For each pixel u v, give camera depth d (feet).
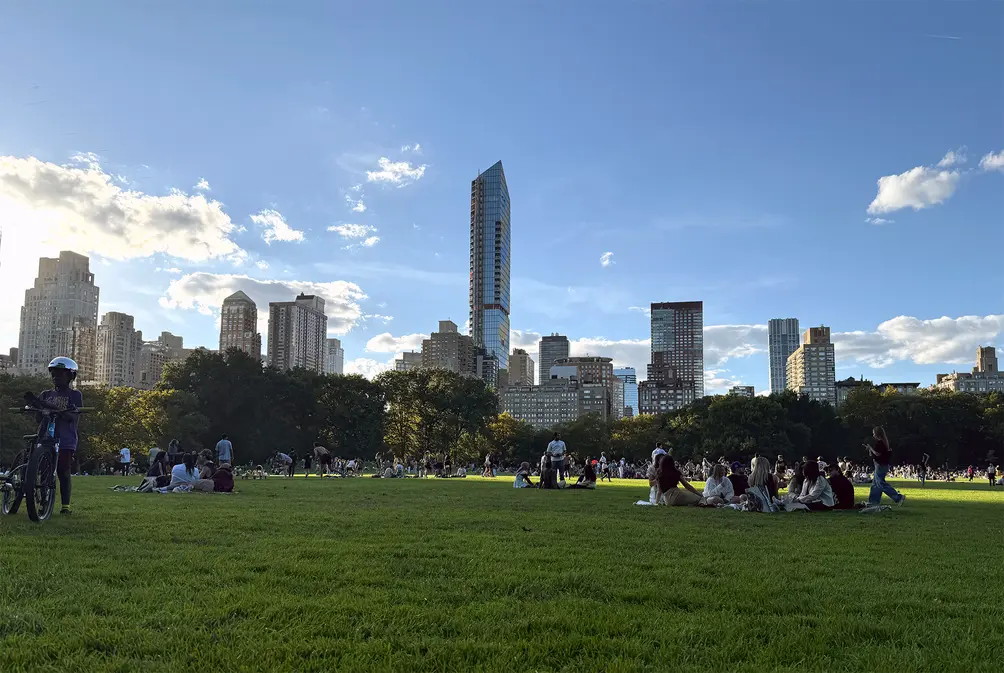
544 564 23.17
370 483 93.71
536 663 13.20
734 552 27.25
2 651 12.99
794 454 318.65
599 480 158.81
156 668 12.51
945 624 16.56
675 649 14.14
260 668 12.59
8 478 32.37
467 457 345.10
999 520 44.57
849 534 34.55
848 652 14.29
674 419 345.10
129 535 27.63
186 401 240.73
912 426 337.31
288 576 20.04
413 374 317.42
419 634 14.74
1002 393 351.46
